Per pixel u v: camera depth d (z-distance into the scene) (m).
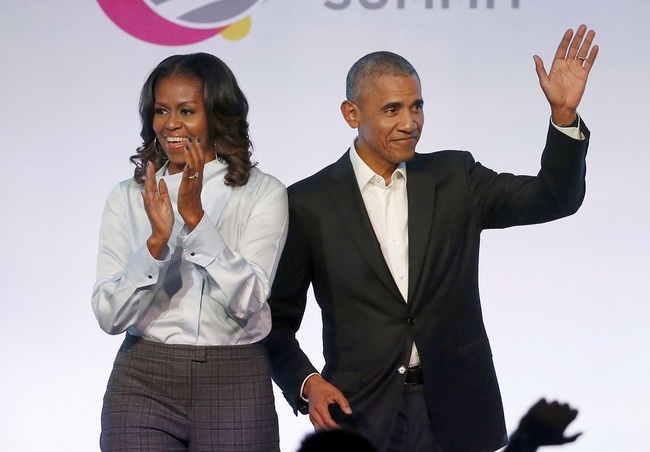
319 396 11.72
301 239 12.52
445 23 17.45
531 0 17.39
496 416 12.55
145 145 11.79
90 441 17.69
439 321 12.27
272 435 11.34
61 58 17.88
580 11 17.38
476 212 12.59
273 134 17.58
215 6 17.69
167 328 11.16
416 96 12.34
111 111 17.84
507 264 17.39
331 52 17.58
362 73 12.42
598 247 17.33
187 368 11.06
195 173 10.59
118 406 11.07
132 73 17.83
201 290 11.16
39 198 17.86
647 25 17.31
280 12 17.62
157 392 11.08
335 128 17.58
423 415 12.30
